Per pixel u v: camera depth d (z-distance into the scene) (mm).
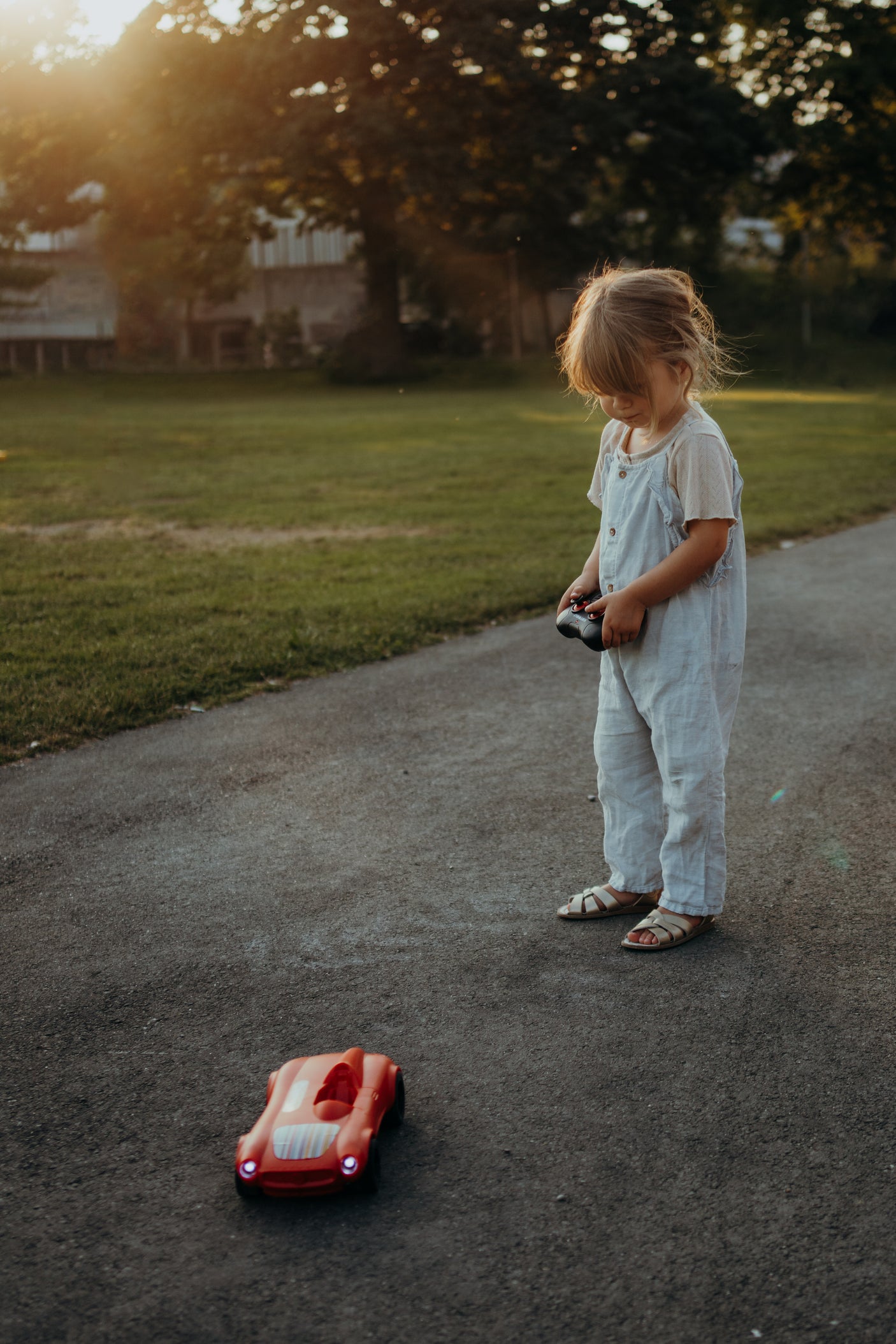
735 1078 2418
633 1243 1963
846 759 4391
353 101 33375
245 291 59656
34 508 11594
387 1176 2145
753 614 6832
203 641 6172
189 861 3588
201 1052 2570
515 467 14930
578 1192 2092
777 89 39406
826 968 2867
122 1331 1809
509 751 4562
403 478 13906
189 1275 1921
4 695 5180
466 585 7562
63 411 29266
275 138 32812
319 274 60562
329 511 11266
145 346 58562
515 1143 2230
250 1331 1803
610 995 2764
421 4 33625
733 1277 1885
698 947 2982
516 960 2945
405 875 3457
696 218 42656
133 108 34750
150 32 34156
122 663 5723
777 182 41156
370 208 39719
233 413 27578
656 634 2889
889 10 38219
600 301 2729
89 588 7660
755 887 3332
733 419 23344
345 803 4043
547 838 3713
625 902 3172
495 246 40844
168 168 35094
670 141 36562
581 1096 2369
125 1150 2248
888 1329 1777
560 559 8523
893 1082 2395
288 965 2943
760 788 4113
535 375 41375
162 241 50906
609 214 44031
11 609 7000
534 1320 1807
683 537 2848
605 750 3121
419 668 5832
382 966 2928
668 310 2691
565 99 34562
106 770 4418
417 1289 1876
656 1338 1768
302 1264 1936
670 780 2949
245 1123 2322
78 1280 1915
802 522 10000
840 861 3490
